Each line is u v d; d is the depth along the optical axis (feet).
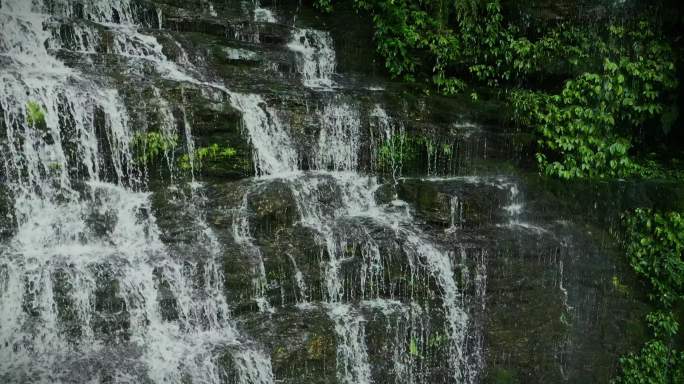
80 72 23.84
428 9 34.99
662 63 31.35
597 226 28.99
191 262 20.27
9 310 17.47
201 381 18.22
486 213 27.30
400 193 27.78
